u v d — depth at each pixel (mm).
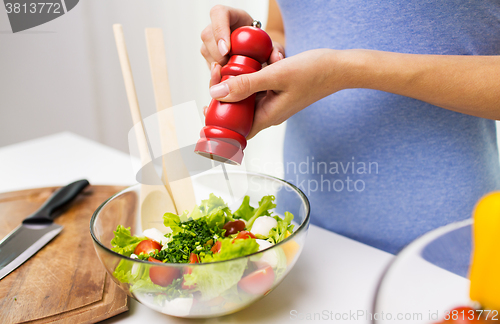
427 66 530
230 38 521
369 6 693
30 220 757
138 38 2137
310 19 764
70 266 629
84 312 514
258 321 496
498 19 638
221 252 448
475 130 701
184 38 2035
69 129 2324
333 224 845
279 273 449
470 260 177
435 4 648
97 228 534
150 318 517
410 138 719
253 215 613
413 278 178
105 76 2262
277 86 502
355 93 739
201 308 435
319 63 514
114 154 1243
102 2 2104
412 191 742
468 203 721
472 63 534
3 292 561
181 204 617
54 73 2176
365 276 579
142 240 557
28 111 2164
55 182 1044
